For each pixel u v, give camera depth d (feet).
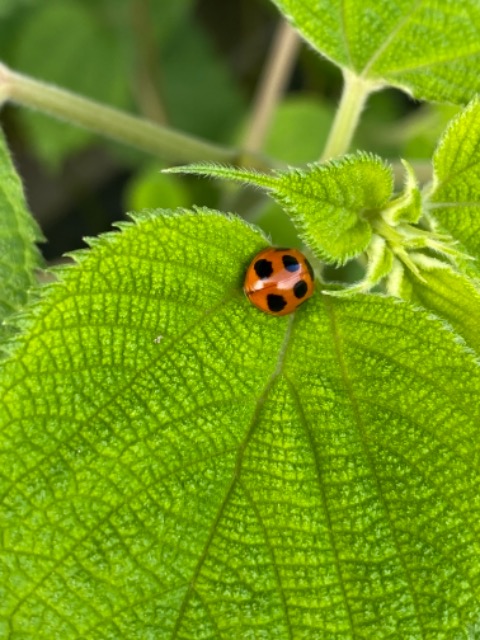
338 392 0.30
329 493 0.29
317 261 0.32
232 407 0.30
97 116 0.39
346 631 0.29
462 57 0.35
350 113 0.37
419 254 0.31
